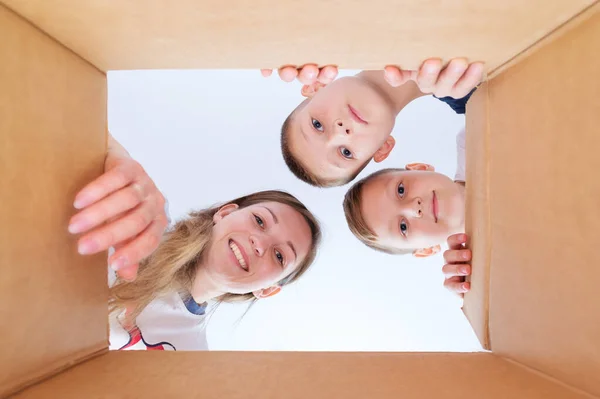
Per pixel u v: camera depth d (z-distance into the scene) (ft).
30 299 1.45
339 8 1.48
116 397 1.35
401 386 1.45
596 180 1.34
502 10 1.47
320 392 1.40
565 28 1.50
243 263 4.16
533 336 1.64
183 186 4.93
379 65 1.94
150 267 4.05
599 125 1.33
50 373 1.53
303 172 4.74
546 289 1.57
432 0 1.43
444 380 1.50
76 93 1.77
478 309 2.14
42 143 1.54
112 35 1.65
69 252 1.68
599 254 1.32
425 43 1.71
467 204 2.33
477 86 2.15
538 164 1.64
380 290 5.14
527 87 1.71
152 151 4.90
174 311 4.32
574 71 1.45
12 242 1.38
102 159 1.96
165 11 1.50
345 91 4.13
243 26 1.60
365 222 4.67
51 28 1.57
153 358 1.75
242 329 5.02
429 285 5.12
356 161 4.33
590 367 1.35
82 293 1.75
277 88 4.89
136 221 1.73
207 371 1.58
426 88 2.08
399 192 4.45
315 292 5.10
